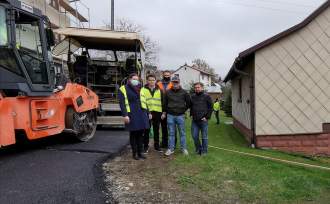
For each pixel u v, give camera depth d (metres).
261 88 12.94
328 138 12.95
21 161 7.62
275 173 7.56
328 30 12.77
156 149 9.27
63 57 13.76
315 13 12.55
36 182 6.31
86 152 8.82
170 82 9.02
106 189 6.22
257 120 12.98
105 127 14.26
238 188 6.47
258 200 5.96
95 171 7.15
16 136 8.60
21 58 8.12
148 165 7.82
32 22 8.70
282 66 12.89
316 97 12.88
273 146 12.99
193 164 7.93
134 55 14.93
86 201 5.58
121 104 8.00
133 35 13.09
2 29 7.81
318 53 12.83
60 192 5.89
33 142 9.91
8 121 7.47
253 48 12.70
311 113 12.91
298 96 12.91
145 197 5.96
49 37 9.20
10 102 7.59
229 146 13.23
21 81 8.05
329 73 12.84
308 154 12.90
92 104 11.09
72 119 9.80
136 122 8.02
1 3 7.77
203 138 9.21
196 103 9.15
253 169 7.79
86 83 13.91
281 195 6.20
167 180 6.84
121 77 14.41
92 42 14.01
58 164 7.50
